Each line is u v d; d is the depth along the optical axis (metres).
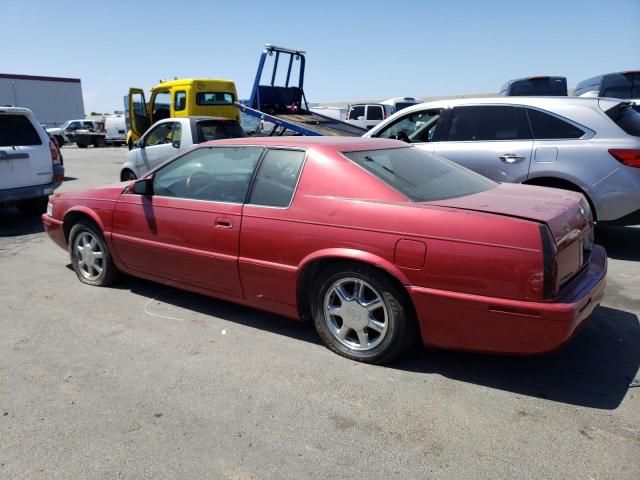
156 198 4.60
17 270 5.93
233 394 3.27
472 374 3.49
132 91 14.95
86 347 3.94
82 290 5.20
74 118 48.84
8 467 2.63
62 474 2.57
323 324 3.79
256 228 3.91
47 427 2.95
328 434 2.86
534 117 6.08
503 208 3.28
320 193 3.69
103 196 5.05
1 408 3.14
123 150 28.80
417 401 3.17
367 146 4.05
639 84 12.62
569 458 2.64
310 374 3.50
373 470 2.58
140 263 4.78
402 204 3.41
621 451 2.69
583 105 5.91
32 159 8.34
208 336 4.12
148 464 2.64
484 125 6.35
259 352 3.83
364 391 3.29
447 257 3.17
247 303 4.18
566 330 2.96
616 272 5.58
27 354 3.84
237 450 2.74
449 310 3.21
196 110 13.70
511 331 3.07
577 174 5.76
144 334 4.16
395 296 3.39
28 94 45.12
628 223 5.72
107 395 3.27
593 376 3.45
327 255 3.56
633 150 5.54
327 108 24.42
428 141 6.77
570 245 3.24
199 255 4.24
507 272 3.02
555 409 3.07
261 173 4.04
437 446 2.75
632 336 4.02
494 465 2.60
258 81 12.02
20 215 9.56
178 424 2.96
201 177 4.39
